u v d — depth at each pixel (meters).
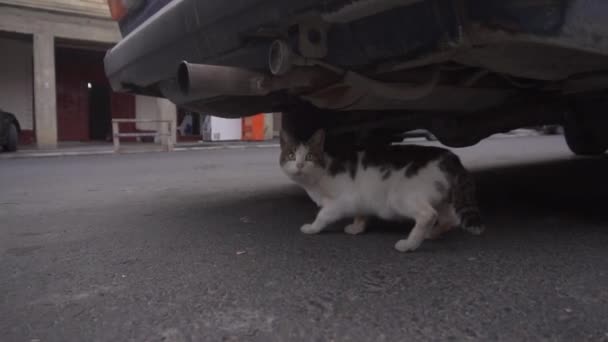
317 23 0.94
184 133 8.61
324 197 1.24
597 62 0.94
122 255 1.13
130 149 5.51
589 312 0.77
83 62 8.42
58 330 0.74
